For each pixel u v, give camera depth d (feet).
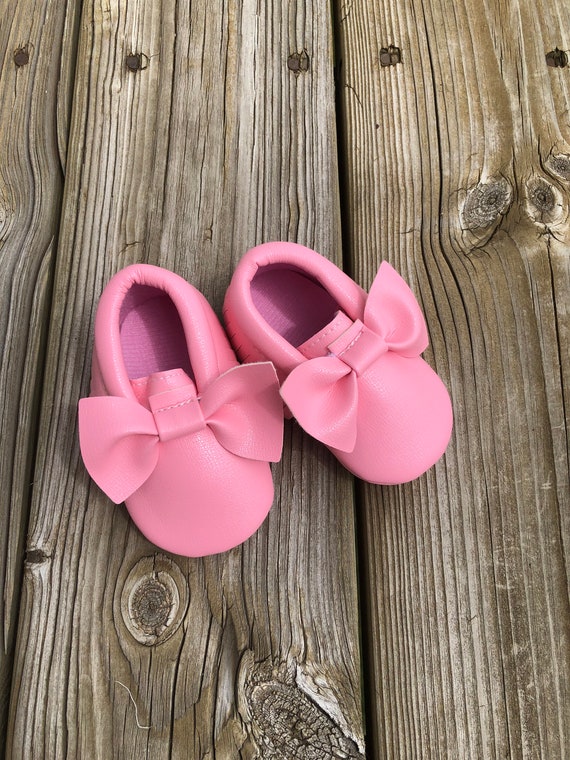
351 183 1.09
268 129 1.10
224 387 0.76
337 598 0.91
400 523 0.94
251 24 1.14
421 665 0.90
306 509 0.93
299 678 0.88
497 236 1.04
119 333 0.82
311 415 0.78
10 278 1.02
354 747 0.85
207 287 1.03
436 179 1.08
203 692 0.88
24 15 1.14
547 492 0.94
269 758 0.85
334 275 0.84
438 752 0.88
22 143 1.09
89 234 1.04
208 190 1.07
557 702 0.88
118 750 0.86
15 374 0.99
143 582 0.91
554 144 1.08
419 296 1.02
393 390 0.82
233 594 0.91
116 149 1.08
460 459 0.95
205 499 0.80
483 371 0.98
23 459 0.95
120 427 0.75
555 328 0.99
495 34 1.14
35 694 0.87
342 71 1.14
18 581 0.92
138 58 1.12
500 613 0.91
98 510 0.92
